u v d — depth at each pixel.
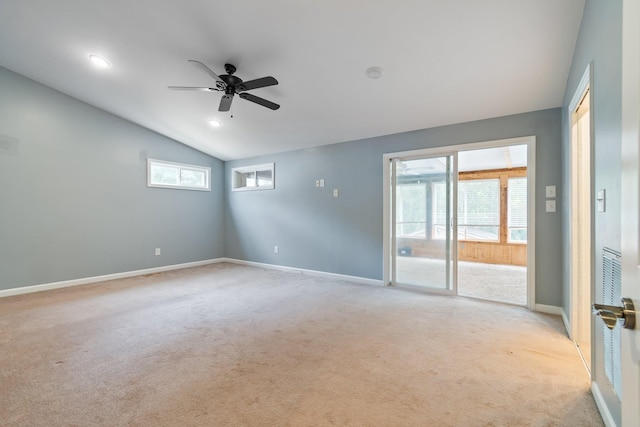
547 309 3.24
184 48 3.00
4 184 3.81
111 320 3.01
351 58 2.85
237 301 3.65
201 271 5.45
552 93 3.00
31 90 3.99
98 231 4.63
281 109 3.97
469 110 3.49
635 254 0.67
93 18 2.79
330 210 4.96
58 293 3.97
